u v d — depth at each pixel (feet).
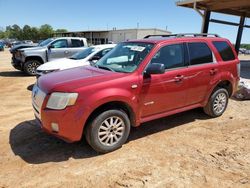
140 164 12.30
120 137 13.60
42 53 39.27
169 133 16.02
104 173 11.53
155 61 14.44
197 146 14.29
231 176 11.44
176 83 15.21
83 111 11.97
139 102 13.83
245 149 14.02
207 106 18.24
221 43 18.37
